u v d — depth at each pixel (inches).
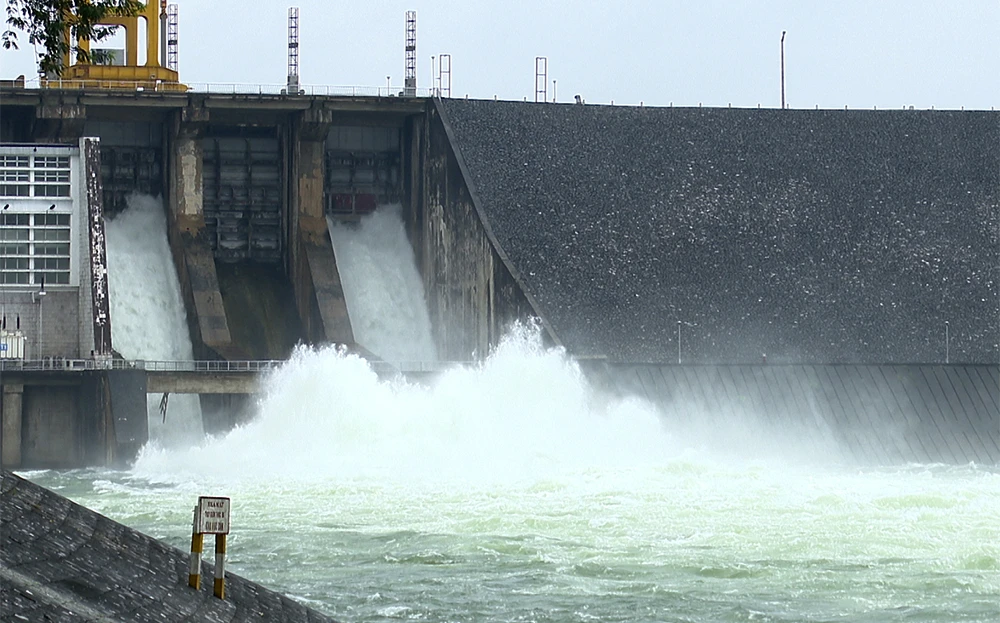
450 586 4340.6
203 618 2625.5
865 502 5585.6
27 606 2278.5
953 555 4709.6
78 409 7696.9
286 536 5073.8
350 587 4333.2
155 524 5275.6
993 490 5964.6
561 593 4261.8
